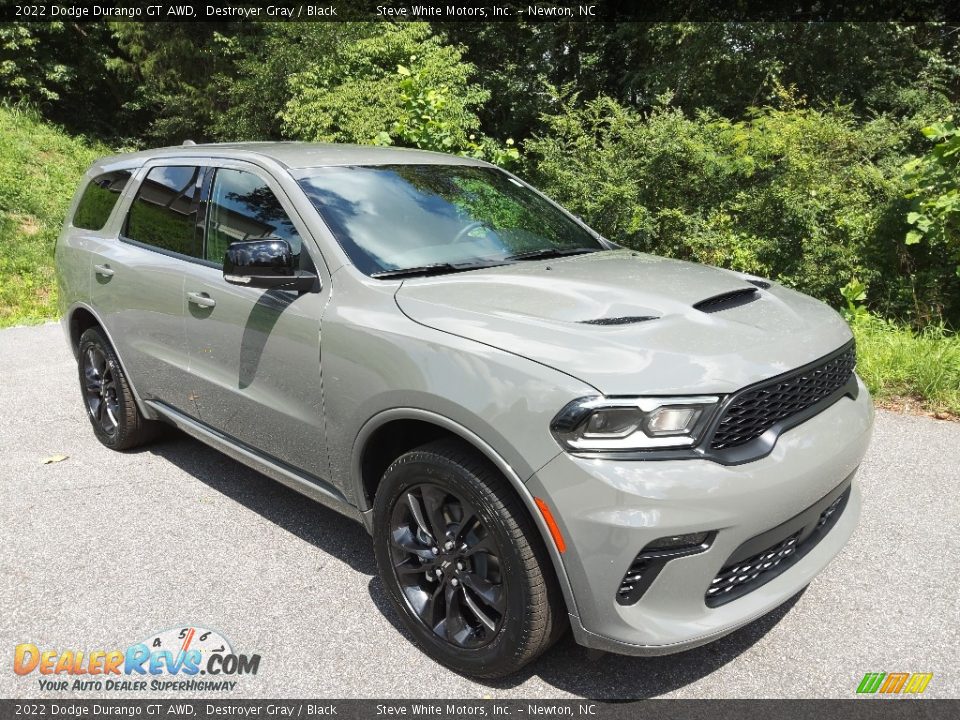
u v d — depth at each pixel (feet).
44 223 41.70
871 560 10.67
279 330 10.03
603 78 56.18
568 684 8.43
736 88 45.50
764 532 7.55
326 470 9.91
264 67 47.52
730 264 23.94
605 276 9.75
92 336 14.76
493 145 33.58
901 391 16.83
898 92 40.88
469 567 8.41
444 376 8.00
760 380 7.56
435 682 8.51
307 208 10.27
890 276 22.90
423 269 9.95
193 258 11.98
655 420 7.14
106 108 69.41
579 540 7.20
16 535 11.76
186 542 11.54
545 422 7.27
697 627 7.41
